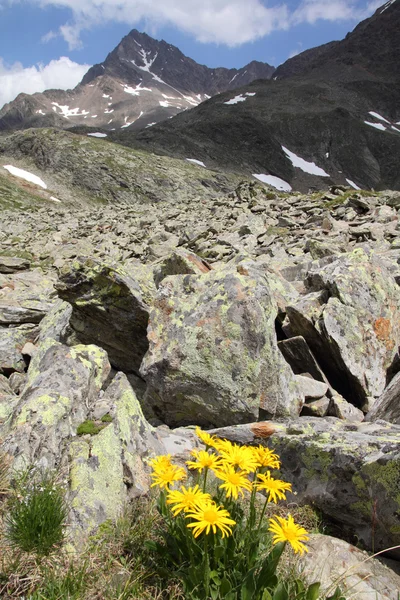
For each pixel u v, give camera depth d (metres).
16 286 21.97
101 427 6.31
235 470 4.71
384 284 10.76
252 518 4.32
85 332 11.27
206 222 35.94
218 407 8.44
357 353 9.55
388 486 5.34
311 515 6.02
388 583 4.94
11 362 12.92
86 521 5.20
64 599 4.21
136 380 11.02
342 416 8.66
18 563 4.58
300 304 10.29
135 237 35.06
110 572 4.68
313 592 3.89
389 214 27.50
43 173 198.75
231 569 4.21
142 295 10.75
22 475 5.39
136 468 6.12
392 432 6.56
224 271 9.68
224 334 8.54
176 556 4.58
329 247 18.70
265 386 8.36
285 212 33.03
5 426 6.30
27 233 48.34
